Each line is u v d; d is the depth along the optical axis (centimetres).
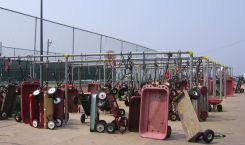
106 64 1947
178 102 1052
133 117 1120
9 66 1508
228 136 1082
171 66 1989
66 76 1275
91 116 1115
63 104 1213
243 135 1100
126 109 1647
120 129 1098
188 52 1198
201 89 1412
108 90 1174
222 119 1477
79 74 2089
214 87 2078
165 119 1027
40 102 1167
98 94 1109
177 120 1364
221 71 2441
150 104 1048
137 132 1109
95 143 954
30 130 1131
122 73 2100
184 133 1060
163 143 966
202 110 1421
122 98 1639
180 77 1786
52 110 1175
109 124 1094
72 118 1414
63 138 1012
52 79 1872
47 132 1100
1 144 928
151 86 1041
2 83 1580
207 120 1441
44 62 1578
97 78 2402
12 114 1421
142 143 961
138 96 1116
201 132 979
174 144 957
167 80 1479
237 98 2788
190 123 1006
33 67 1606
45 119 1158
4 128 1164
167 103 1027
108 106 1109
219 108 1786
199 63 1509
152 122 1042
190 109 1018
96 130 1105
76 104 1545
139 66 2127
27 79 1564
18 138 1006
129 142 970
